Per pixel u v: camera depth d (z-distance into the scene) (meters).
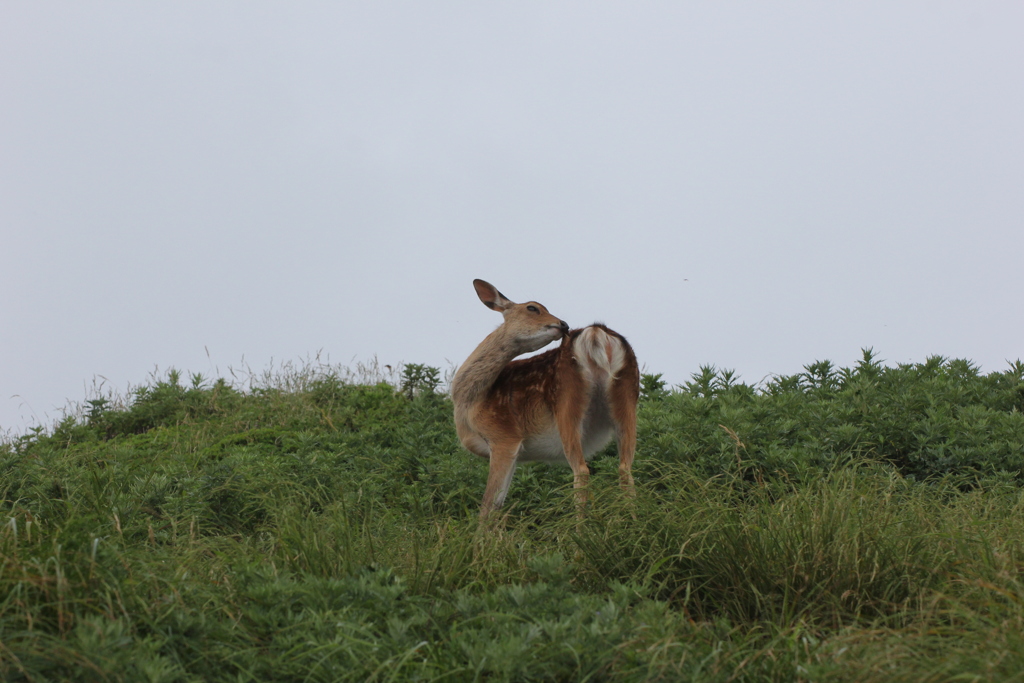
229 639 5.09
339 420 14.39
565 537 7.38
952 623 5.45
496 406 10.29
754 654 4.91
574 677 4.78
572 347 9.59
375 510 9.24
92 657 4.35
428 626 5.42
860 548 6.28
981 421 11.11
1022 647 4.73
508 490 10.59
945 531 6.87
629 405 9.62
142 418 15.70
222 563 6.38
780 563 6.18
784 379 14.80
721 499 7.19
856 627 5.39
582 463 9.53
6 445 12.42
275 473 9.77
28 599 4.91
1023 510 7.84
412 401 15.13
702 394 14.35
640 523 6.93
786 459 10.04
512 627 5.27
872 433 11.14
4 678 4.29
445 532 7.39
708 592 6.19
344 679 4.73
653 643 4.93
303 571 6.27
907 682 4.58
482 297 11.29
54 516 7.79
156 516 8.26
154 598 5.35
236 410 15.85
